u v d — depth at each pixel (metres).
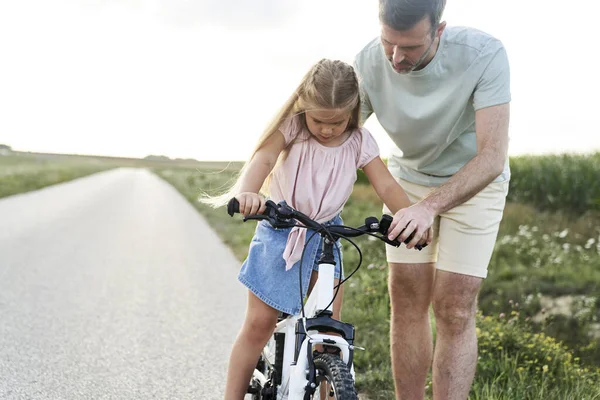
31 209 18.52
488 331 5.58
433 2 2.94
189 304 7.18
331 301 2.73
